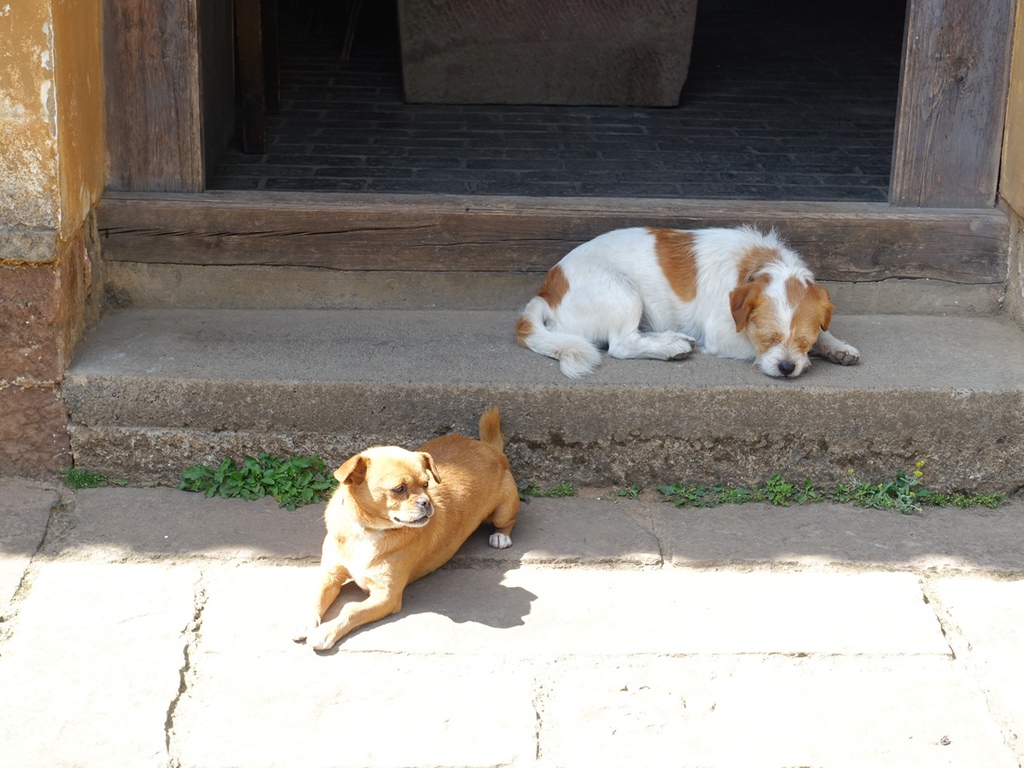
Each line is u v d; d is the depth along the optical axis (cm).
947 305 464
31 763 275
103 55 432
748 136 722
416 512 315
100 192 438
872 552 377
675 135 720
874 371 411
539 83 775
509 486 376
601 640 329
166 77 436
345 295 460
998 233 453
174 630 326
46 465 405
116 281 450
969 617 344
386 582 332
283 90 789
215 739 286
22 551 360
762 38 994
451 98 773
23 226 377
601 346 436
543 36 758
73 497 395
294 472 400
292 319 450
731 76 873
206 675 309
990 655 327
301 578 355
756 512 401
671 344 419
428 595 348
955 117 454
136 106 439
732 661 321
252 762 279
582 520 393
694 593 353
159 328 435
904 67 451
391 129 708
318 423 402
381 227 450
